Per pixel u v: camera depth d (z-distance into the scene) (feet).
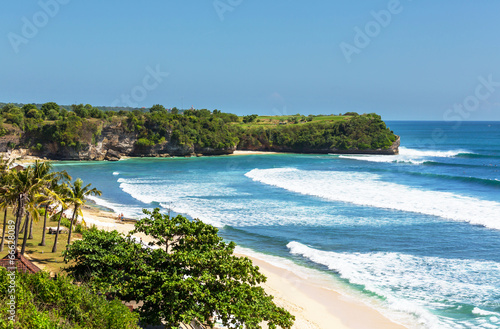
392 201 180.14
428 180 243.19
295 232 137.18
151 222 75.31
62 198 105.70
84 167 345.31
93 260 72.84
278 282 97.66
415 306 82.53
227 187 228.84
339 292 91.56
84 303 59.06
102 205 186.60
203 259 65.31
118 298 65.41
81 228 136.15
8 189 95.09
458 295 87.35
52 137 400.06
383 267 104.83
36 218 96.07
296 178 259.80
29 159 387.75
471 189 208.64
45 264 97.09
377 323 77.87
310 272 103.65
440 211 159.02
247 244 126.00
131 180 262.26
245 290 65.00
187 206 178.29
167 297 61.05
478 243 121.29
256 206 176.14
